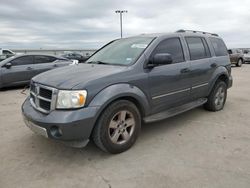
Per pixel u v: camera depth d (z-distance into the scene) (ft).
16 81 30.71
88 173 9.99
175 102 14.56
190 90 15.42
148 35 14.79
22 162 10.92
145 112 12.71
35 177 9.71
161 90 13.26
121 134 11.66
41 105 11.05
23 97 25.63
